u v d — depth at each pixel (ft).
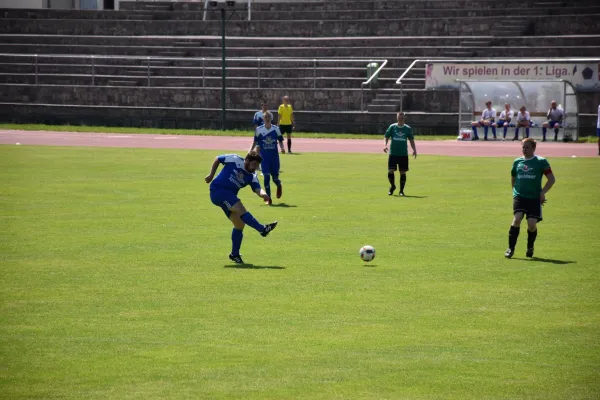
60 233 92.38
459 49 311.47
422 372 47.14
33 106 317.42
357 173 161.38
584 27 314.76
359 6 363.56
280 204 118.32
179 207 113.39
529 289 67.36
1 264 75.87
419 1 355.77
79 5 409.69
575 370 47.67
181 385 44.78
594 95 261.03
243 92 302.04
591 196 127.54
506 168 172.45
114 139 248.11
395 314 59.52
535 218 80.23
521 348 51.75
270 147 121.90
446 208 114.83
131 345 51.78
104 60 337.72
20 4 397.80
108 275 71.51
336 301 63.00
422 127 277.23
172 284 68.33
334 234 93.61
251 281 69.56
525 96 259.60
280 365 48.11
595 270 74.74
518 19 323.57
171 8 380.99
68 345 51.75
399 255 81.46
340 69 313.94
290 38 346.33
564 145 235.61
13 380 45.47
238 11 370.12
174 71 327.67
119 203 116.67
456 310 60.70
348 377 46.14
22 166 166.30
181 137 259.80
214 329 55.42
